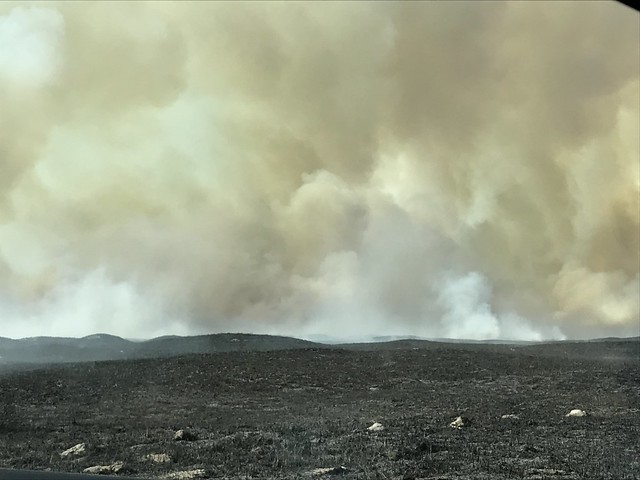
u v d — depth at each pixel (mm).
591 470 12430
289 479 11547
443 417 18266
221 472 12008
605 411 19422
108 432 15977
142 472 11875
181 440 14992
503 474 11930
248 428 16609
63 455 13297
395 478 11594
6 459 12820
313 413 18953
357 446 14344
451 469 12406
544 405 20266
